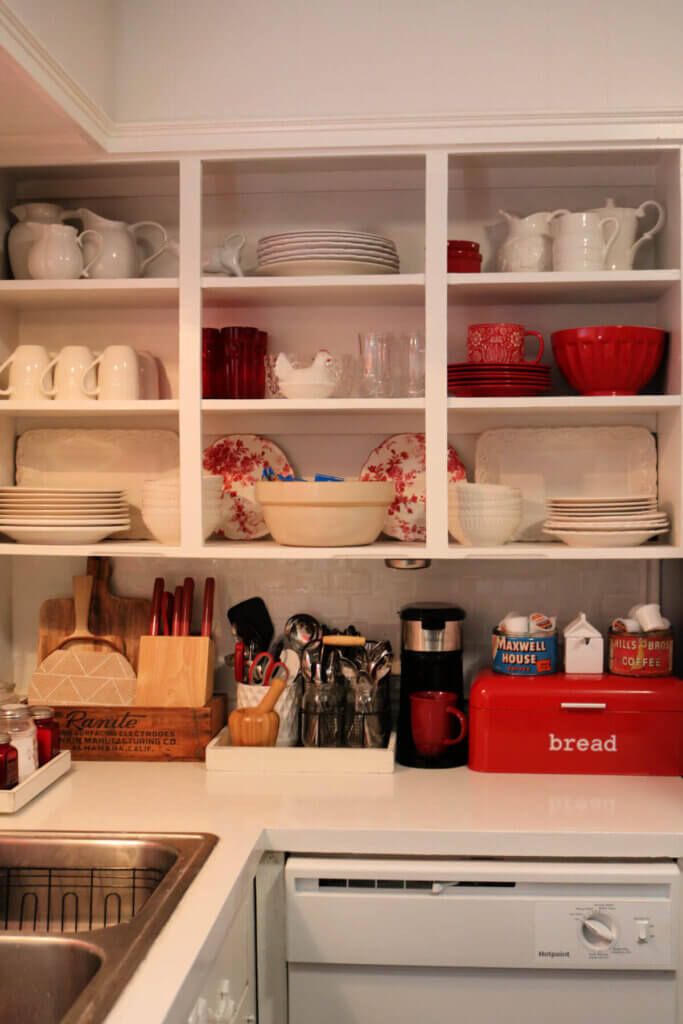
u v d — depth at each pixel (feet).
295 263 7.04
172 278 7.29
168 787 6.73
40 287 7.16
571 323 7.77
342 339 7.87
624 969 5.98
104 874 5.65
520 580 7.88
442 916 6.00
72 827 5.88
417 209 7.75
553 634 7.32
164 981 3.96
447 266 7.13
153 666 7.55
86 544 7.34
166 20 7.14
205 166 7.40
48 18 5.87
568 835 5.95
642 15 6.96
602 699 6.98
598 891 5.98
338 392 7.55
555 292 7.32
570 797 6.55
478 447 7.80
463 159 7.29
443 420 6.93
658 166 7.43
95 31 6.73
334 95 7.09
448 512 7.34
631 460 7.67
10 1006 4.54
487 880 5.97
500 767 7.06
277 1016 6.00
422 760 7.20
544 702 7.01
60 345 8.02
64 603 7.94
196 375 7.05
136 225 7.46
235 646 7.75
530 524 7.77
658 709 6.96
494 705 7.04
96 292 7.28
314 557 6.99
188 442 7.06
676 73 6.92
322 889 6.09
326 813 6.23
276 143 6.97
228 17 7.12
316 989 6.10
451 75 7.03
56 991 4.50
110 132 7.00
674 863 6.05
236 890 5.04
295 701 7.48
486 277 6.93
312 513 6.91
